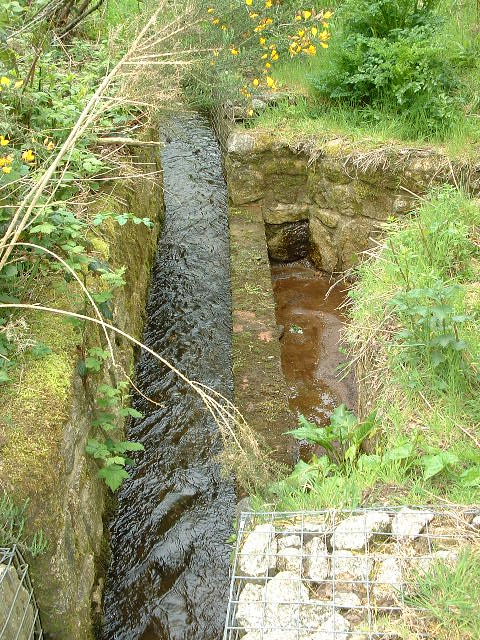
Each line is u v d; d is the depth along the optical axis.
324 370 4.46
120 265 4.05
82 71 4.79
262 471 2.98
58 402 2.71
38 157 3.65
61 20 5.71
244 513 2.51
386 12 5.29
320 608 2.16
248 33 5.79
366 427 3.10
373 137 5.00
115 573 3.26
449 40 5.69
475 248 3.95
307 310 5.09
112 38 3.77
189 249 5.68
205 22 5.57
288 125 5.39
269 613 2.16
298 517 2.57
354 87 5.33
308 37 5.77
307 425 3.26
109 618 3.06
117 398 3.36
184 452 3.90
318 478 2.91
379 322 3.57
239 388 3.96
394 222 4.68
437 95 5.09
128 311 4.30
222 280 5.32
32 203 2.75
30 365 2.84
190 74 5.38
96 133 4.21
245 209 5.55
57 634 2.50
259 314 4.58
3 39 3.91
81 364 3.03
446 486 2.63
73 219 3.23
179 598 3.15
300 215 5.47
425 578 2.15
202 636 2.99
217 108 6.42
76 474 2.89
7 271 2.97
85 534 2.95
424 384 3.11
